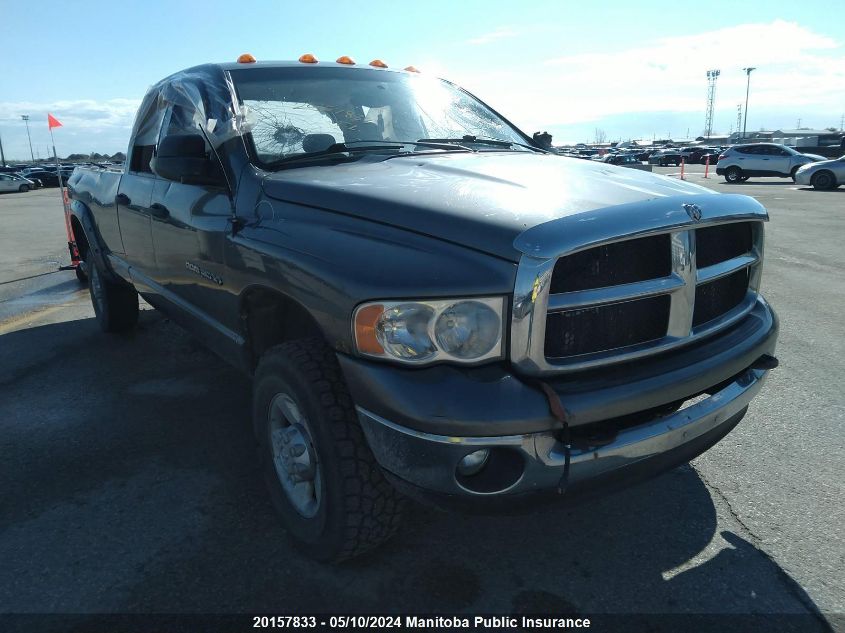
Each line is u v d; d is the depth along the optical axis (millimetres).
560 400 2020
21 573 2570
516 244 2018
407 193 2432
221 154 3129
